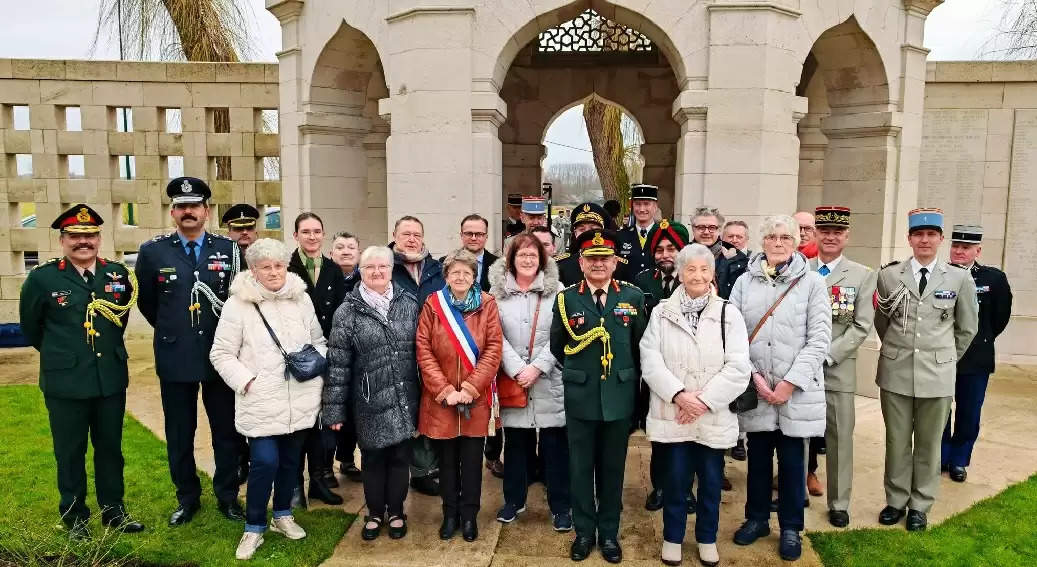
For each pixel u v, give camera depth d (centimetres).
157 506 423
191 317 390
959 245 459
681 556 365
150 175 924
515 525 407
